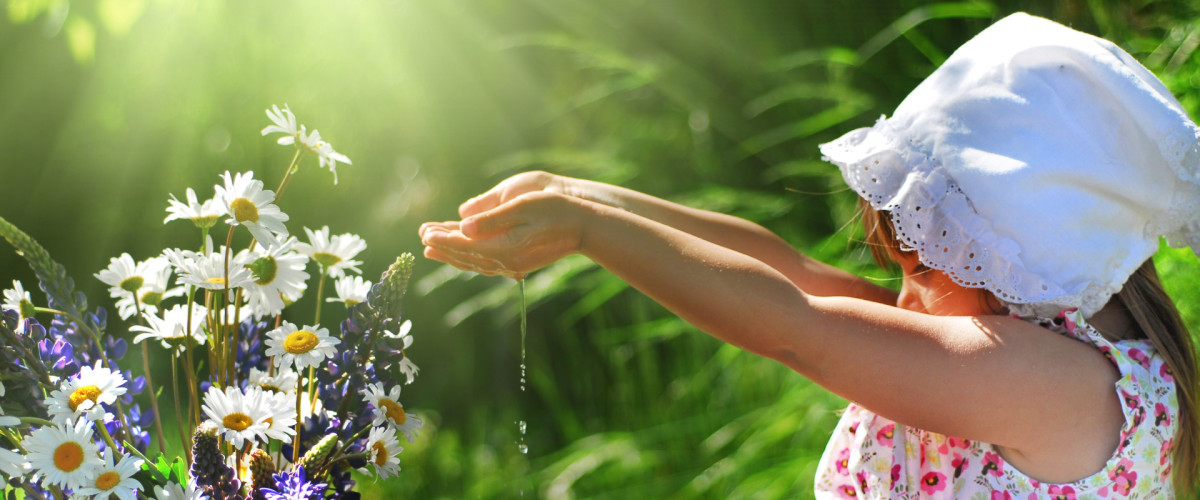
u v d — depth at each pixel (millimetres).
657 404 3053
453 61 3770
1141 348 1644
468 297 3783
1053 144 1602
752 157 3275
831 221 2871
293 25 3779
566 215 1617
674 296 1615
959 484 1663
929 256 1617
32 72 4109
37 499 1458
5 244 4414
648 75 3264
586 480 2977
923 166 1633
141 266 1566
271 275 1530
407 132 3896
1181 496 1709
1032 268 1601
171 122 4180
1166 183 1609
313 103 3896
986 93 1627
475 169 3809
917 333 1601
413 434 1520
